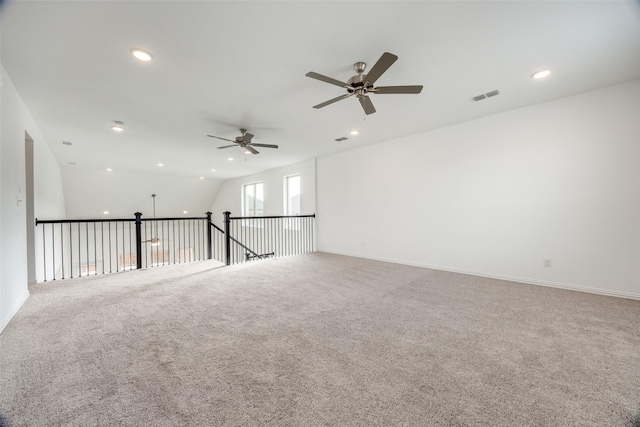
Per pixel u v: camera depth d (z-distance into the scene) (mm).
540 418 1334
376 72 2152
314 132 4586
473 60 2480
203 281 3854
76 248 8750
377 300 3037
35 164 3811
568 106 3305
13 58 2299
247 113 3664
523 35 2129
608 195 3104
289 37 2115
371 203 5531
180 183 9578
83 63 2410
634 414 1354
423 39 2166
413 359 1854
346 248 6047
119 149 5449
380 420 1322
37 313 2643
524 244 3682
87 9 1766
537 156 3541
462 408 1400
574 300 2986
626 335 2178
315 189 6668
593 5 1815
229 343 2074
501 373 1693
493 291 3340
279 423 1303
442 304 2902
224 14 1846
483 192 4016
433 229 4598
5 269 2381
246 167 7691
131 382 1604
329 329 2312
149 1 1714
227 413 1364
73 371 1710
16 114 2824
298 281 3850
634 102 2934
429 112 3752
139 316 2582
